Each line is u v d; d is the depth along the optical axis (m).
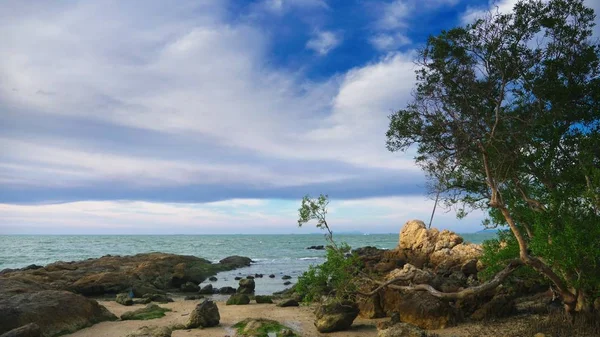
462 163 19.27
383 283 20.67
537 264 16.19
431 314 18.81
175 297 35.94
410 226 41.34
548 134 17.58
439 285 21.02
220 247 127.38
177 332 19.05
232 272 56.81
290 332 18.34
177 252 102.06
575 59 17.66
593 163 17.20
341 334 18.52
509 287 23.31
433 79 18.48
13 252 99.12
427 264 37.12
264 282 46.09
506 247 18.62
